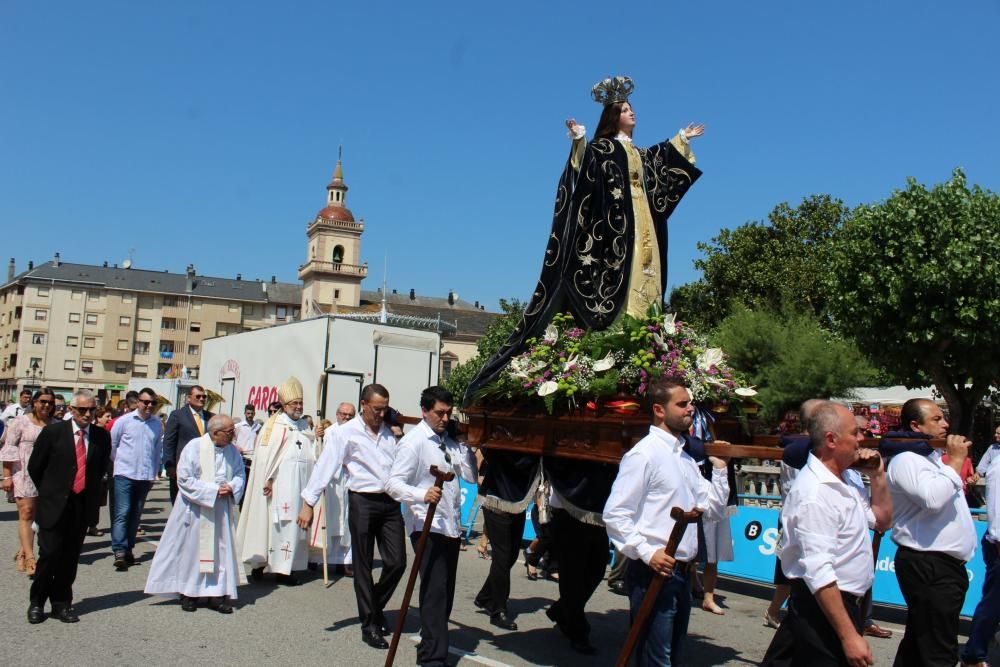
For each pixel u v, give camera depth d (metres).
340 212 87.69
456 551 5.60
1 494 14.98
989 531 5.88
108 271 87.88
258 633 6.22
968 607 7.31
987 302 17.05
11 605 6.89
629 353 5.37
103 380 83.44
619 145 6.44
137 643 5.82
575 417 5.32
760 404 5.67
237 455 7.25
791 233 31.52
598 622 7.03
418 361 14.34
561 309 6.36
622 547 4.02
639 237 6.32
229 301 89.62
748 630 6.87
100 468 7.09
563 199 6.37
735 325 25.39
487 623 6.80
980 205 18.06
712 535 7.55
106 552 9.79
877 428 10.56
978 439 23.17
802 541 3.53
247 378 15.81
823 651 3.52
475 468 6.62
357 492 6.24
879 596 7.47
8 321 84.06
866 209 19.64
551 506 6.11
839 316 20.14
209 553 6.84
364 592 6.05
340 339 13.46
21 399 16.66
